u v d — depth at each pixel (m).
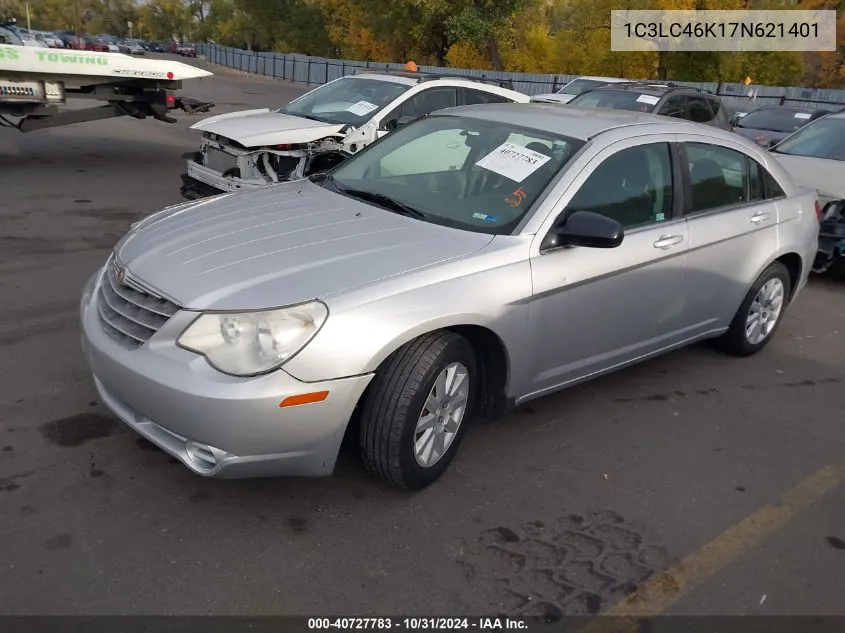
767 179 5.06
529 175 3.81
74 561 2.78
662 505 3.44
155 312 2.99
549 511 3.32
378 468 3.19
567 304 3.66
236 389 2.75
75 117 10.73
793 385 4.89
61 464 3.36
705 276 4.51
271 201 3.97
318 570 2.84
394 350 3.01
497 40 32.91
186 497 3.21
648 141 4.19
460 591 2.79
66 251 6.65
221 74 44.12
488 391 3.63
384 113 7.74
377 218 3.66
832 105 22.34
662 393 4.61
